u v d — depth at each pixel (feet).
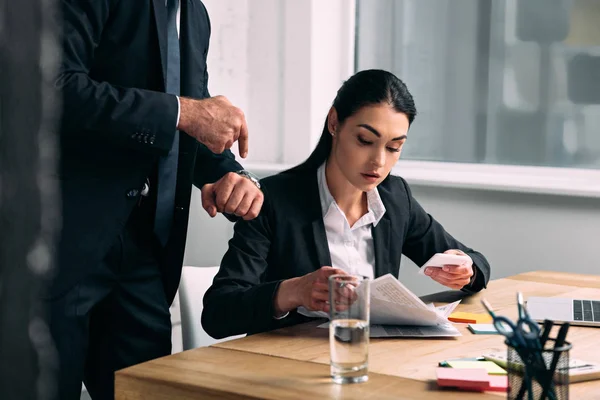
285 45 10.46
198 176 5.71
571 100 9.31
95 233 4.71
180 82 5.32
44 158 0.61
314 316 5.05
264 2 10.52
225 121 4.75
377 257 5.39
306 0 10.26
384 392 3.14
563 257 8.52
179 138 5.25
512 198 8.77
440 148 10.27
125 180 4.84
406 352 3.86
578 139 9.30
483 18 9.84
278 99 10.61
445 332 4.29
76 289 4.78
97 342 5.26
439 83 10.21
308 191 5.29
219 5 10.28
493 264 8.96
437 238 5.92
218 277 4.84
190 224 10.16
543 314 4.84
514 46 9.65
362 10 10.68
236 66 10.61
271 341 4.07
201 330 5.89
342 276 3.33
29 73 0.60
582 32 9.17
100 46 4.80
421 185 9.33
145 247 5.20
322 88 10.53
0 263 0.60
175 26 5.23
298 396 3.06
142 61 4.91
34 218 0.60
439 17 10.14
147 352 5.23
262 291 4.40
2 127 0.60
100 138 4.61
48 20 0.61
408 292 4.11
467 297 5.54
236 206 4.66
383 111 4.83
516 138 9.73
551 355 2.61
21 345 0.60
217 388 3.15
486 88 9.89
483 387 3.17
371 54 10.68
